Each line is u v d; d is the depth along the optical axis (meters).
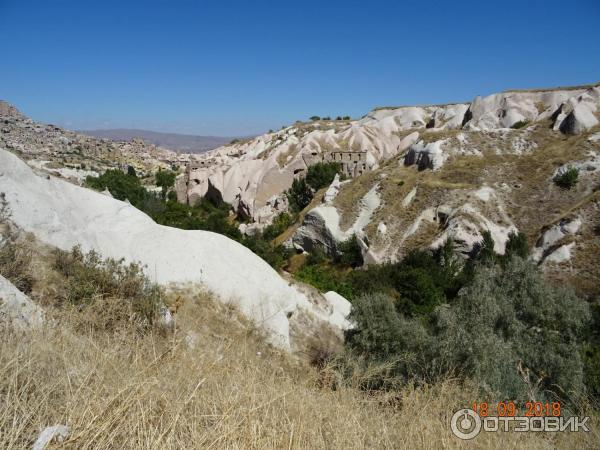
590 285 23.55
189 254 14.09
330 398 4.49
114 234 13.98
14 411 2.63
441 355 8.77
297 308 15.84
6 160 10.93
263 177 58.03
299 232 38.94
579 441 4.62
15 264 7.66
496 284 13.34
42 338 3.83
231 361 4.61
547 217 30.09
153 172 131.38
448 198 32.66
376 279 25.67
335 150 67.75
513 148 37.41
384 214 34.62
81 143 163.75
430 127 80.12
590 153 32.84
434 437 3.85
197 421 3.02
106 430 2.63
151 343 4.57
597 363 10.69
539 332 11.86
